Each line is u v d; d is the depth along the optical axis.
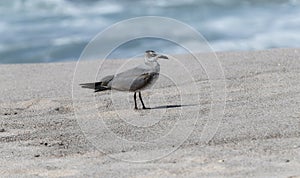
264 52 16.86
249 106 11.88
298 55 16.23
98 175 8.90
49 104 12.87
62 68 16.56
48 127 11.29
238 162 9.12
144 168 9.11
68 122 11.54
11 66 17.14
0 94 13.96
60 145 10.32
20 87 14.61
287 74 14.20
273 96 12.48
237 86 13.39
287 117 11.09
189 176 8.69
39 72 16.20
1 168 9.35
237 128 10.66
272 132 10.36
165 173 8.85
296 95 12.46
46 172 9.12
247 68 14.95
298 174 8.55
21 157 9.82
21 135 10.91
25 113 12.30
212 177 8.60
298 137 10.08
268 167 8.88
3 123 11.62
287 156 9.29
